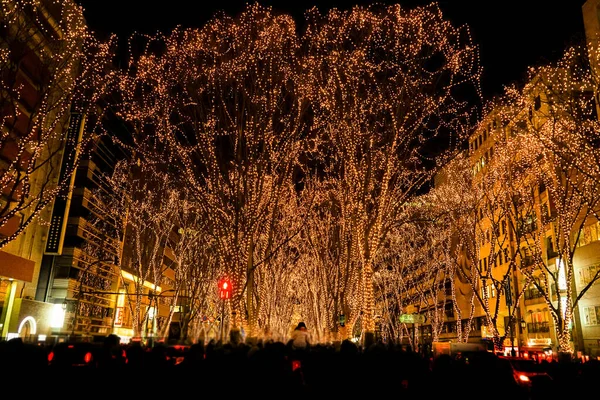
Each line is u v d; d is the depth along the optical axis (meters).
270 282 28.55
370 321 18.02
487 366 6.59
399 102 18.50
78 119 38.84
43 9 27.27
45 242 38.59
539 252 28.75
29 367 6.50
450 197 33.09
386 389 7.54
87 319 47.28
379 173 18.92
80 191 46.78
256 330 18.89
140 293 36.03
